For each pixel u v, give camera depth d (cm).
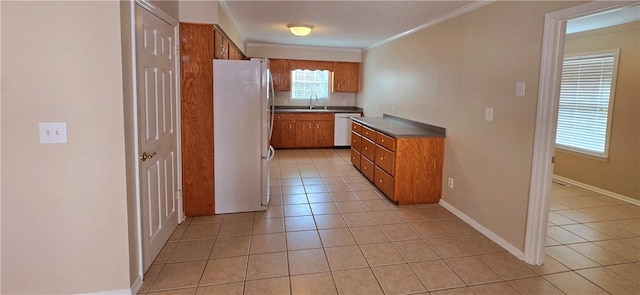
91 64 180
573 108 470
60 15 174
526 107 252
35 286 191
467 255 265
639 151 388
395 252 268
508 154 272
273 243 281
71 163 185
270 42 644
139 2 210
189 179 330
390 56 543
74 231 191
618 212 367
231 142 334
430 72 403
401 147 368
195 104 320
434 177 380
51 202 186
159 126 257
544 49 232
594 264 255
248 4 342
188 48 310
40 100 177
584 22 390
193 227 311
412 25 423
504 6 273
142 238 219
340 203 383
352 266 246
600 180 435
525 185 255
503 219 279
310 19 409
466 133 331
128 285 201
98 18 178
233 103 327
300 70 748
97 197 190
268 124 352
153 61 241
